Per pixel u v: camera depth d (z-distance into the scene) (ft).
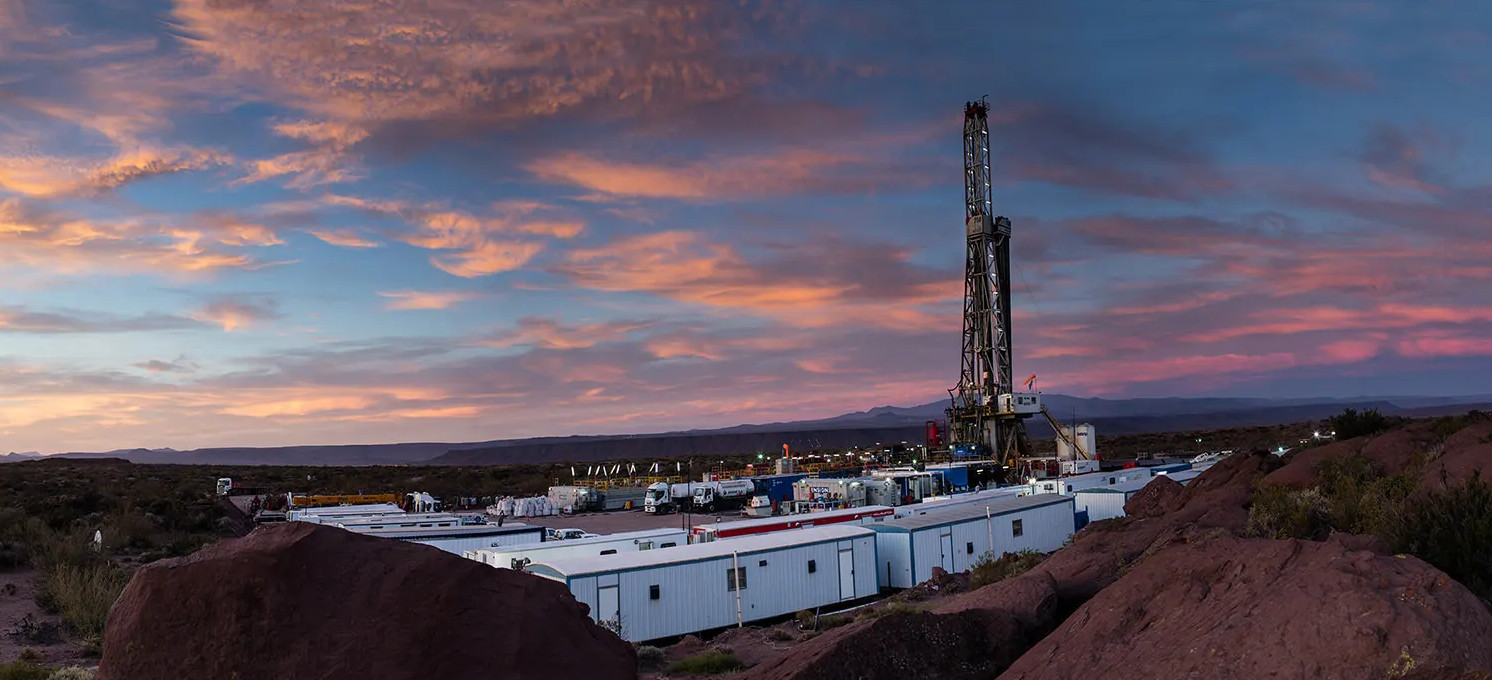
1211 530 56.34
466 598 27.14
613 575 83.97
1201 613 30.48
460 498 268.62
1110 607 34.91
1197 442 487.61
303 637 25.03
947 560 117.50
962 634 39.32
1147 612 33.50
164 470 387.75
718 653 70.13
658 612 86.33
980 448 273.95
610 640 30.35
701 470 400.88
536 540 128.26
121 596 25.99
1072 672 31.27
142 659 24.72
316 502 218.59
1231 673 25.31
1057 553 69.67
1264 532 63.62
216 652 24.71
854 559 106.73
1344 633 24.14
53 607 81.35
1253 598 29.01
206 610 24.99
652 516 225.76
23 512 136.98
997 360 277.85
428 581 26.94
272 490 285.64
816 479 210.38
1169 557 36.47
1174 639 29.30
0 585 95.20
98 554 108.78
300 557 26.03
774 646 78.69
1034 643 41.88
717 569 91.76
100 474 304.30
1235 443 456.86
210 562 25.40
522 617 27.63
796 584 99.09
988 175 284.82
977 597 48.34
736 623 92.12
